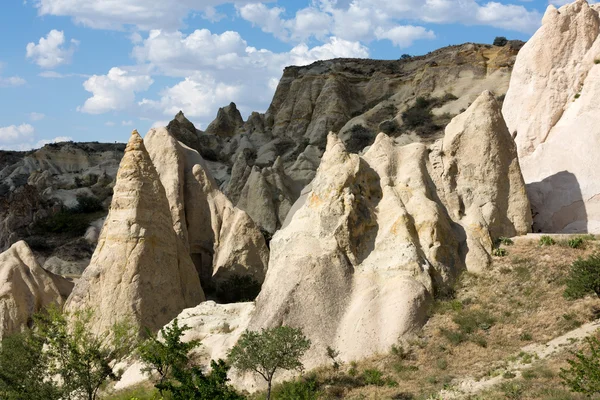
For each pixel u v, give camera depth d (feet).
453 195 106.83
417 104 278.26
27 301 124.57
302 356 88.17
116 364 97.86
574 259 96.37
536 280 93.71
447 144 110.11
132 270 110.22
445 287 94.99
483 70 285.23
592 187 114.21
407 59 346.95
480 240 101.86
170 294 112.47
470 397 71.92
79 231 224.12
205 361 95.66
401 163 108.58
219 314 103.14
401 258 94.89
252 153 289.74
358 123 285.02
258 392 84.99
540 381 72.13
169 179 141.79
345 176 100.78
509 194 108.68
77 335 86.28
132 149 116.78
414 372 82.17
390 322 89.10
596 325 81.25
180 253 119.65
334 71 328.70
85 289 109.81
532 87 126.72
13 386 84.58
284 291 93.50
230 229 140.36
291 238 98.53
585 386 67.10
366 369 84.43
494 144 109.29
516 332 85.35
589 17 125.80
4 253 128.26
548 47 126.31
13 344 88.74
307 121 315.58
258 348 81.56
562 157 118.93
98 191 267.18
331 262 95.25
